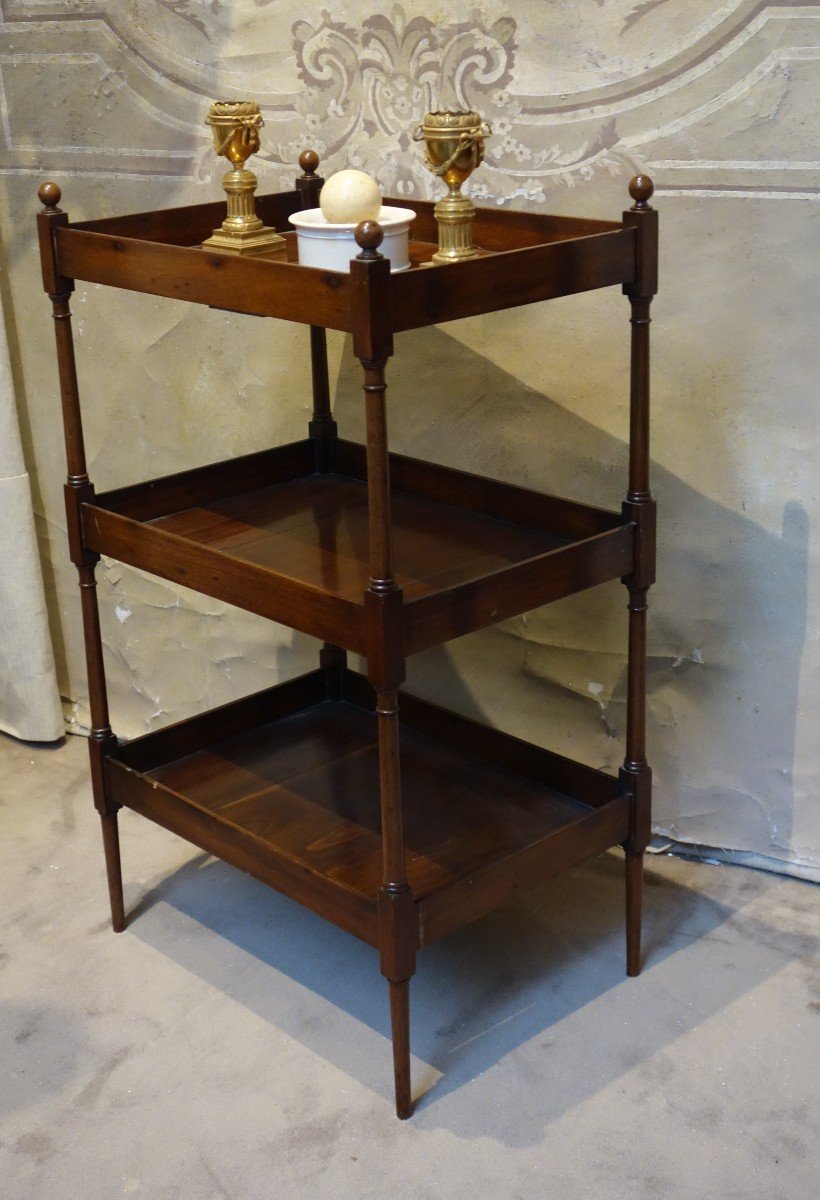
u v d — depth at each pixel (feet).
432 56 5.91
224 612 7.54
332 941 6.25
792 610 6.01
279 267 4.49
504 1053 5.48
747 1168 4.88
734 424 5.84
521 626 6.65
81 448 5.72
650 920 6.26
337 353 6.68
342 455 6.55
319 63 6.21
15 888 6.73
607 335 5.94
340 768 6.31
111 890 6.31
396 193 6.25
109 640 8.12
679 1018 5.64
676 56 5.41
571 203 5.86
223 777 6.25
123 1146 5.09
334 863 5.53
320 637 4.86
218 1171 4.96
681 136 5.52
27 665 7.96
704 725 6.41
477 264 4.45
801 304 5.54
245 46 6.37
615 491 6.19
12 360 7.80
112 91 6.82
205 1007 5.83
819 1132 5.02
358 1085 5.36
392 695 4.69
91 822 7.32
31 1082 5.43
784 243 5.48
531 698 6.77
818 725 6.15
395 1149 5.03
